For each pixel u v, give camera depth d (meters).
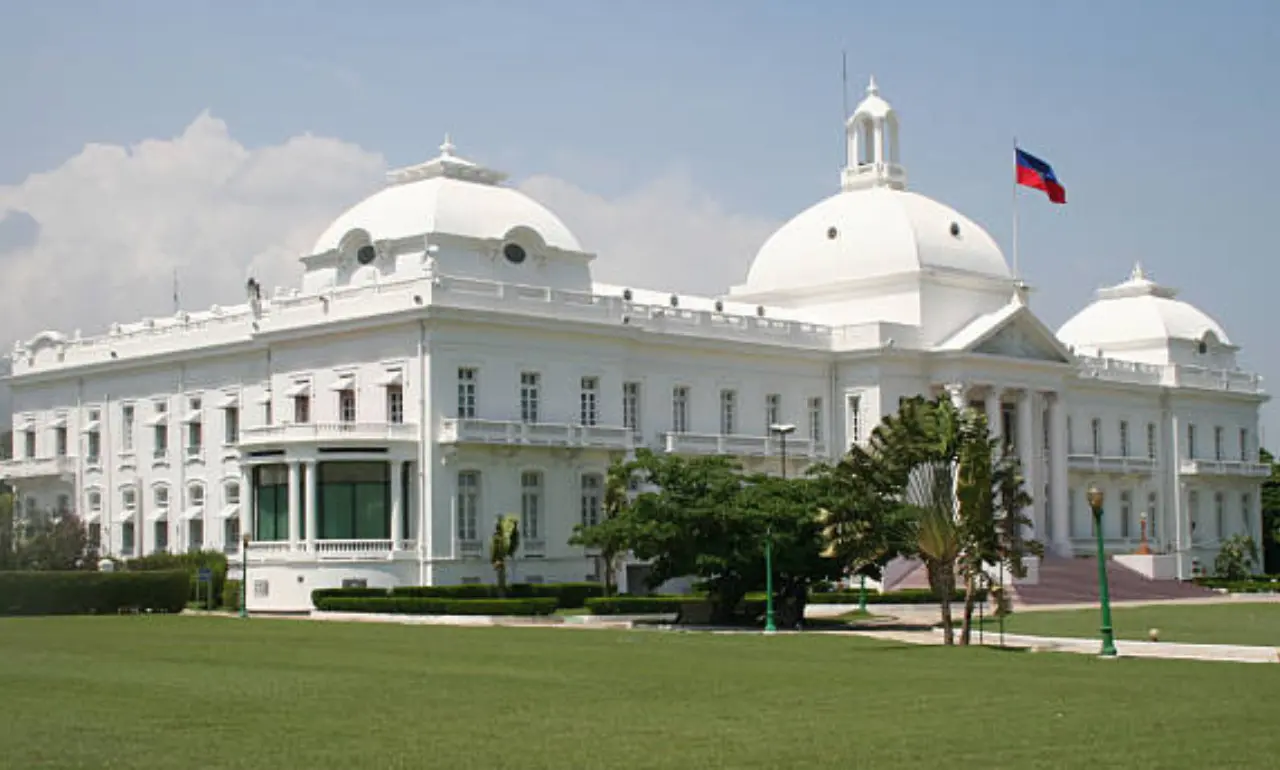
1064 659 44.88
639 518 65.88
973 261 104.25
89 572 74.19
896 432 52.91
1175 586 100.38
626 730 28.20
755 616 66.38
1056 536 105.25
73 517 89.88
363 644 50.50
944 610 51.91
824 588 71.38
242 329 89.56
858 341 97.62
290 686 35.94
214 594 82.75
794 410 96.62
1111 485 117.50
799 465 94.81
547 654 46.16
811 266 104.69
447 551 76.75
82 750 25.67
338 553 75.75
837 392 98.31
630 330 85.81
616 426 85.31
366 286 80.50
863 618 71.62
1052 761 24.64
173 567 86.12
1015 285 104.62
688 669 40.97
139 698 33.28
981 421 52.06
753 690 35.31
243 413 89.12
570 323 82.44
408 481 77.25
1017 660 44.47
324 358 82.75
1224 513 129.50
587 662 43.25
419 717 30.06
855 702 32.88
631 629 60.66
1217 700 33.22
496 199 85.12
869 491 53.50
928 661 44.06
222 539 89.81
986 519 51.53
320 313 82.88
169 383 94.94
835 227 104.69
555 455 81.50
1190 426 126.00
